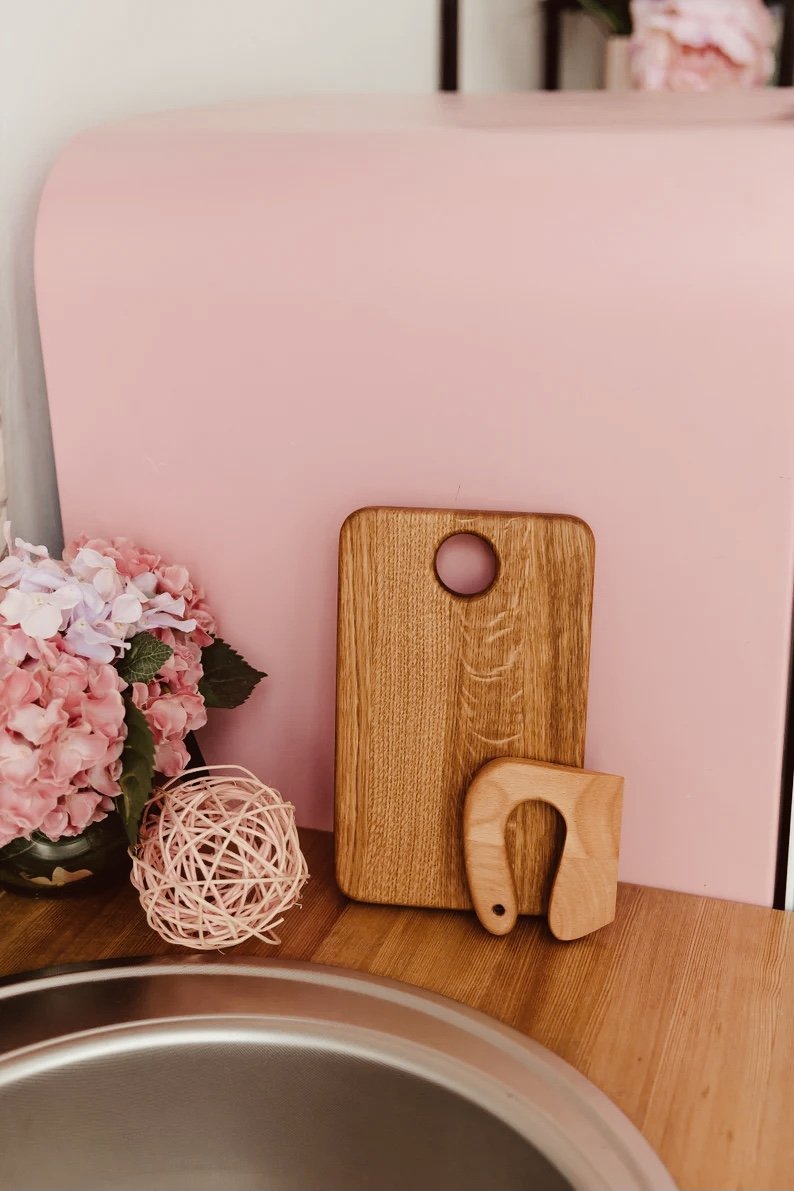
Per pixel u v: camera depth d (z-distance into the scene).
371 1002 0.76
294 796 0.96
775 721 0.81
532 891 0.83
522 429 0.81
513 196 0.77
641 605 0.82
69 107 0.98
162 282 0.85
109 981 0.78
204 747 0.96
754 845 0.84
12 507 0.98
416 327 0.80
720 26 1.96
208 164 0.84
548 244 0.76
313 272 0.81
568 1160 0.64
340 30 1.47
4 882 0.85
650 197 0.75
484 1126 0.68
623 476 0.80
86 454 0.92
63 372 0.90
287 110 1.01
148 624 0.84
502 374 0.80
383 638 0.82
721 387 0.76
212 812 0.79
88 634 0.79
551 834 0.82
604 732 0.85
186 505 0.91
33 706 0.75
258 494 0.89
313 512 0.88
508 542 0.79
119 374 0.89
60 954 0.81
